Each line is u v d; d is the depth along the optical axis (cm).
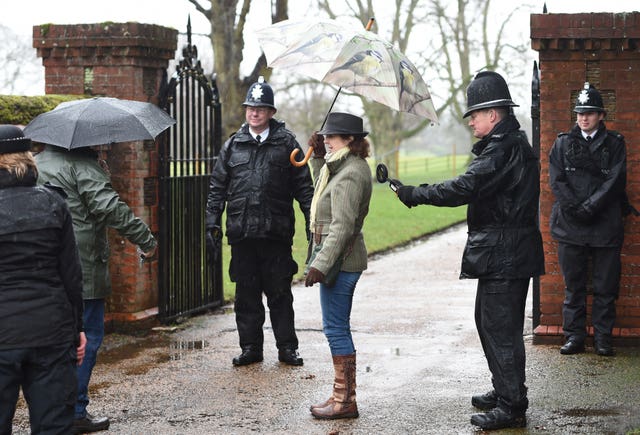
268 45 570
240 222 677
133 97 807
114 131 531
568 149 698
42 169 518
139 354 728
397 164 3775
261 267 688
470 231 527
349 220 528
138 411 567
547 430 514
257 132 689
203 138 895
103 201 514
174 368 680
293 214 697
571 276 707
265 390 614
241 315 692
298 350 740
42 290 406
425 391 607
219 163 700
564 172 701
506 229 514
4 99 704
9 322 397
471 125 526
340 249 527
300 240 1570
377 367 677
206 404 581
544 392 596
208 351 738
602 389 601
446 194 509
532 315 847
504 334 518
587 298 743
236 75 1884
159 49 826
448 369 669
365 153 542
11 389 404
